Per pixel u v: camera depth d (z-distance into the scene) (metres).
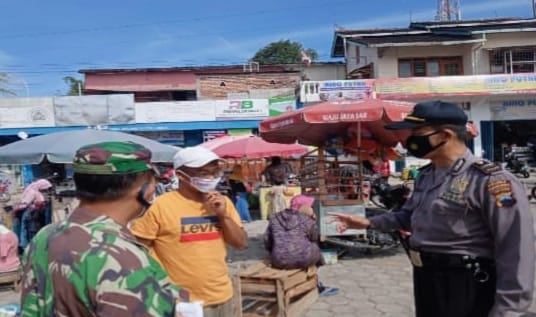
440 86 22.58
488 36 24.34
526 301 2.11
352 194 7.94
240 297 4.69
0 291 6.63
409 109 7.25
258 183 14.57
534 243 2.16
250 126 23.80
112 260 1.54
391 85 22.72
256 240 9.76
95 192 1.72
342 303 5.57
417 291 2.54
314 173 8.20
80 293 1.51
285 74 26.98
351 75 26.61
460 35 24.09
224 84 27.00
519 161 19.50
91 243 1.58
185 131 24.17
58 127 23.30
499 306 2.13
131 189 1.77
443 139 2.38
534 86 22.36
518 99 22.88
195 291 3.13
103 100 23.30
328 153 8.70
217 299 3.19
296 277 5.09
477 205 2.27
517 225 2.12
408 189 9.05
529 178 19.22
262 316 4.79
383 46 23.22
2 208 9.51
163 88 33.47
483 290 2.29
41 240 1.69
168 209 3.14
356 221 3.01
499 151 23.45
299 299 5.23
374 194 9.43
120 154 1.73
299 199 5.67
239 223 3.38
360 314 5.20
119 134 9.55
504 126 23.59
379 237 7.73
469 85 22.52
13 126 23.17
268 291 4.81
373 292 5.97
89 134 9.13
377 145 8.55
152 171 1.88
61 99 23.23
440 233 2.39
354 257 7.88
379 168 8.88
